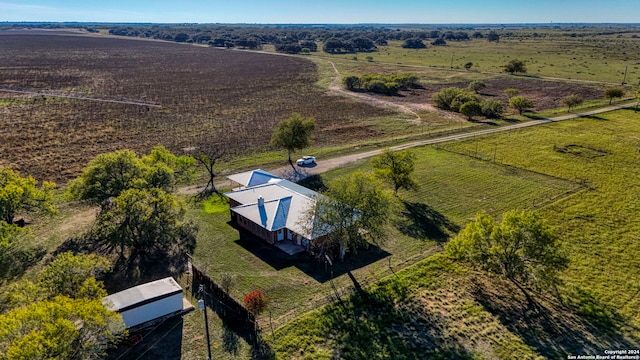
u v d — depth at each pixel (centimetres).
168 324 3145
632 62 18950
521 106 10431
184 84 14438
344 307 3359
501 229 3519
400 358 2867
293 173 6331
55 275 2894
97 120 9181
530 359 2884
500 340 3058
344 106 11400
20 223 4591
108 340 2625
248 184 5275
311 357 2847
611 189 5844
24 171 6119
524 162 6956
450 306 3419
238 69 18375
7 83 13438
